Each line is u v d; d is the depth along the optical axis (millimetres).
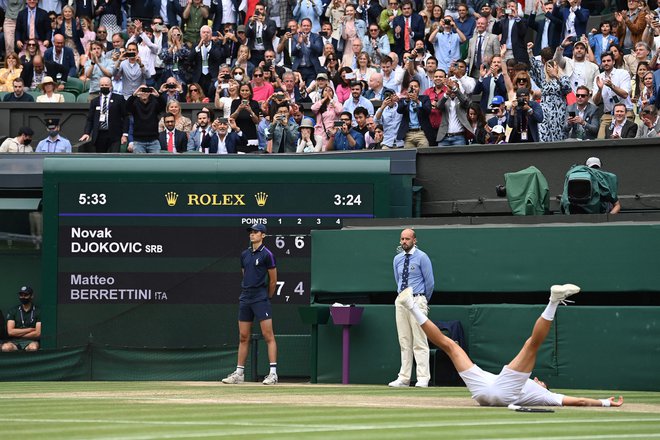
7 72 46562
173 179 31984
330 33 46719
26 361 29578
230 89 41062
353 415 15430
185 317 31859
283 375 29547
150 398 20219
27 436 12172
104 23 48625
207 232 31953
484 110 40469
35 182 34000
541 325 16922
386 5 48406
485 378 17406
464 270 26344
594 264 25375
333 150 37312
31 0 47812
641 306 24906
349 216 31984
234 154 32938
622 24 43438
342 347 27078
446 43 45125
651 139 32094
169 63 45094
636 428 13375
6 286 36344
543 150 33500
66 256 31922
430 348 26406
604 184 27328
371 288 27109
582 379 24938
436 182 34812
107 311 31859
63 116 41562
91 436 12125
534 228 25875
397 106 37906
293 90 42656
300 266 31859
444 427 13320
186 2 51312
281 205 31984
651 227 25016
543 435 12273
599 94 37656
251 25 46094
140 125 37938
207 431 12742
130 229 31953
